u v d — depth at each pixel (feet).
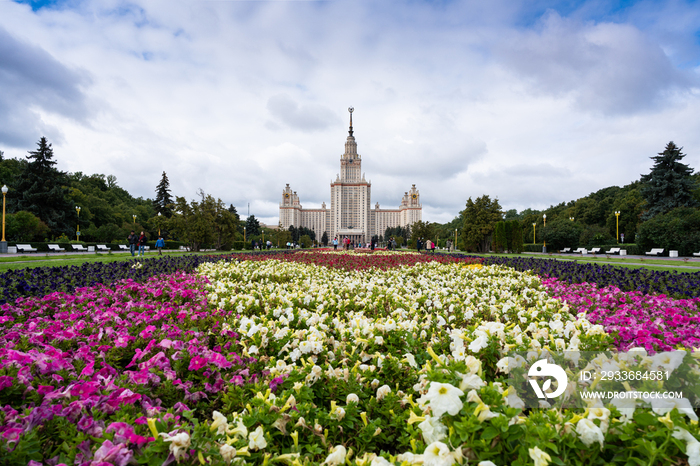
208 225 113.91
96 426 4.93
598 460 4.16
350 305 14.55
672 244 95.76
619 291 18.01
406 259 44.96
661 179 131.85
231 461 4.59
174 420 5.02
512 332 8.24
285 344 8.85
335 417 5.82
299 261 42.96
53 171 144.97
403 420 5.81
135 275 25.25
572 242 145.38
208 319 11.87
